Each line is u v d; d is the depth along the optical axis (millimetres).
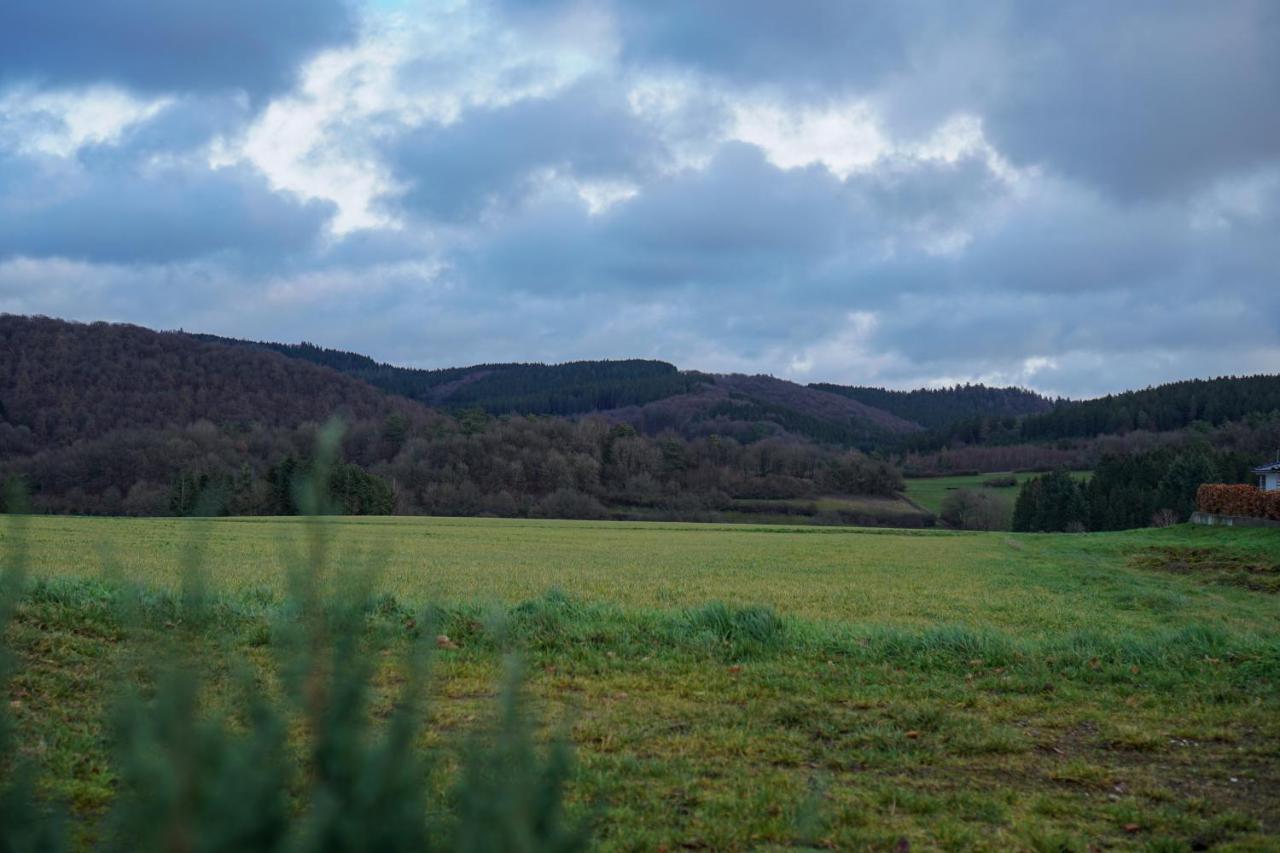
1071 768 7809
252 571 24375
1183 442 118438
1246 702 10148
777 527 71375
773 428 153125
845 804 6777
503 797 2244
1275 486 69438
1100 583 30422
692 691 10039
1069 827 6551
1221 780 7699
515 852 2201
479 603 13727
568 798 6590
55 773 6094
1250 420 129500
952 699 10117
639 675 10633
